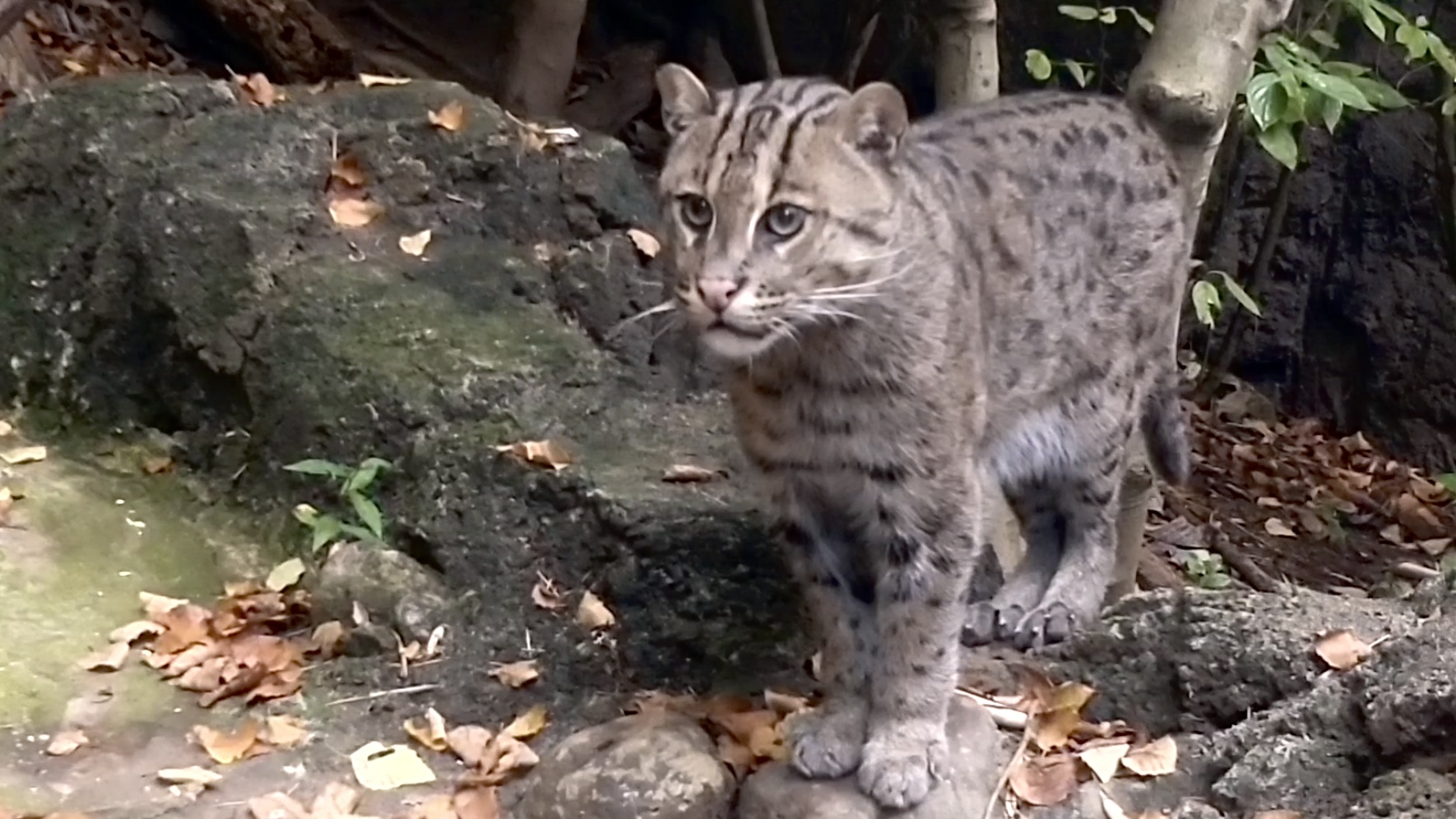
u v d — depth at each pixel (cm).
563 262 311
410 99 323
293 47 412
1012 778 257
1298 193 513
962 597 254
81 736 264
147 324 307
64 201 314
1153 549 368
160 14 431
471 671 272
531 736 265
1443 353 517
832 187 243
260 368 298
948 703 257
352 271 305
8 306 312
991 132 267
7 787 258
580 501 281
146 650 276
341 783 261
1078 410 275
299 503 292
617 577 276
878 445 251
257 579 286
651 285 310
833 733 254
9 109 323
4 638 274
